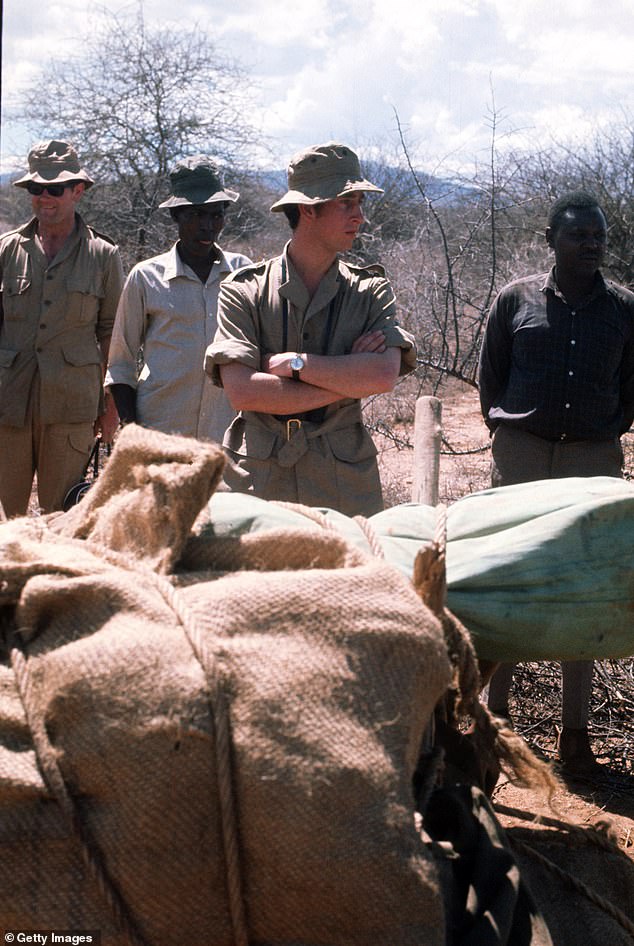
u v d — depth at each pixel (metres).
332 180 3.70
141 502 2.30
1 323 6.12
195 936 1.89
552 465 4.50
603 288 4.45
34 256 6.01
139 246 15.32
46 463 6.17
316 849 1.84
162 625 1.96
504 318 4.59
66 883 1.88
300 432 3.75
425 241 11.29
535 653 2.65
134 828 1.85
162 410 5.11
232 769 1.85
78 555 2.22
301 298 3.78
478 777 2.58
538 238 12.49
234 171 16.61
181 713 1.85
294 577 2.06
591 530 2.68
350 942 1.88
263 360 3.79
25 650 2.04
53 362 6.03
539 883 2.55
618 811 3.99
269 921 1.89
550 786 2.58
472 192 10.13
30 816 1.88
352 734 1.90
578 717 4.24
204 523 2.51
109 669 1.88
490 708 4.25
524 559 2.61
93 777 1.87
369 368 3.71
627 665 4.84
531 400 4.46
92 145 15.66
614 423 4.50
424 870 1.89
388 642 2.00
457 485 8.55
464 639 2.40
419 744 2.09
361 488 3.83
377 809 1.87
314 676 1.93
